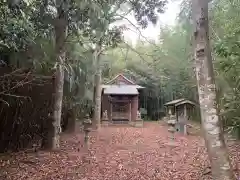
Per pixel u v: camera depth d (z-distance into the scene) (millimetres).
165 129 14883
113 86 19406
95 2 6227
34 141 8703
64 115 12258
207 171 5297
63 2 5812
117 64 18703
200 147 8406
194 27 3725
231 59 4438
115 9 8859
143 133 13023
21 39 5355
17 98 7285
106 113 18203
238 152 6727
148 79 23812
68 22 6469
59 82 8117
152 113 24031
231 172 3361
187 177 5234
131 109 19250
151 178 5309
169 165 6320
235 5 5863
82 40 7691
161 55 16891
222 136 3461
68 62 8516
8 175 5379
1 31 4691
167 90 20922
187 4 6762
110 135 12188
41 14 6180
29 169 5863
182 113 12500
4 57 6180
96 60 11617
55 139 8008
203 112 3559
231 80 5551
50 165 6250
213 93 3539
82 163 6512
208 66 3586
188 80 15930
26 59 6414
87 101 12656
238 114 5828
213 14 7141
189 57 12469
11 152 7582
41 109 8570
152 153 7812
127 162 6676
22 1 5297
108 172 5766
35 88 8055
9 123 7555
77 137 11133
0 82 6168
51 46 7090
